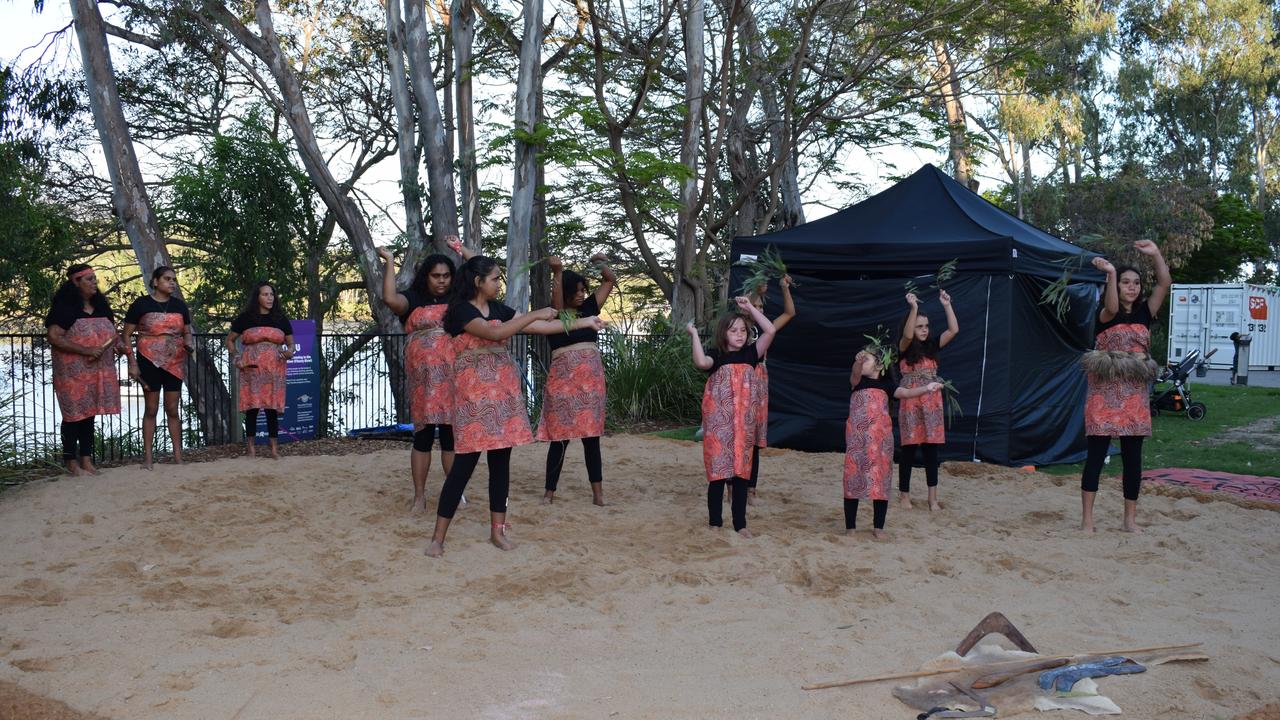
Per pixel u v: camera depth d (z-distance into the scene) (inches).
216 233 652.1
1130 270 249.3
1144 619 174.6
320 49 816.3
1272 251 1755.7
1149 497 299.4
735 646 157.0
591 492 303.6
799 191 832.9
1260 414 571.8
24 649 152.3
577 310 277.3
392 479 318.3
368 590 190.4
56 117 602.2
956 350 378.6
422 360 256.8
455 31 661.9
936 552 224.2
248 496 282.4
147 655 148.5
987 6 599.5
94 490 288.7
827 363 410.0
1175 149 1587.1
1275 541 239.8
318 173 673.0
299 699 131.2
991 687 137.2
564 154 549.0
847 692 136.1
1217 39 1483.8
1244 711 130.6
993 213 432.1
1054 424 392.2
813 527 255.3
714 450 240.8
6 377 419.2
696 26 608.4
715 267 731.4
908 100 685.3
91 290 313.7
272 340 359.6
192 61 733.9
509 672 143.3
